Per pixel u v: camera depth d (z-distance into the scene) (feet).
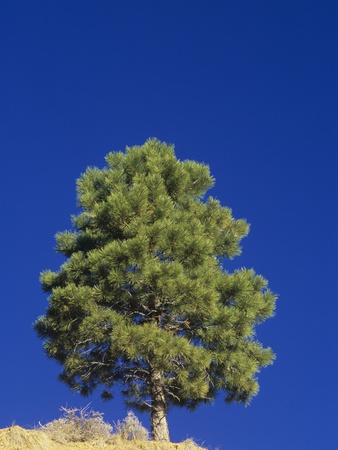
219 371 70.18
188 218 73.41
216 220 76.48
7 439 52.42
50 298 67.05
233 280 69.72
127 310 68.85
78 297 66.13
